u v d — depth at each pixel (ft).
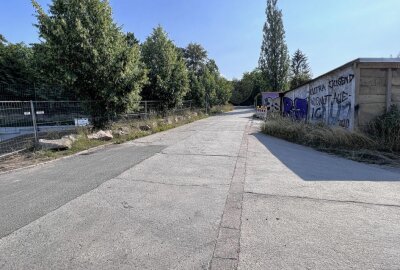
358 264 8.59
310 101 47.60
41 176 19.06
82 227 11.22
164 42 62.34
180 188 16.17
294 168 20.95
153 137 39.78
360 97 30.73
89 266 8.54
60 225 11.41
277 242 9.96
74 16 35.19
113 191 15.64
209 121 73.00
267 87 155.43
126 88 39.75
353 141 28.73
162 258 8.98
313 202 13.82
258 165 21.98
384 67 30.17
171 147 30.53
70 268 8.45
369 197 14.48
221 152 27.53
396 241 9.99
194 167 21.29
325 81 40.19
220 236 10.44
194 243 9.94
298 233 10.62
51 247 9.70
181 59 68.08
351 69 31.71
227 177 18.48
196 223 11.55
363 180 17.66
